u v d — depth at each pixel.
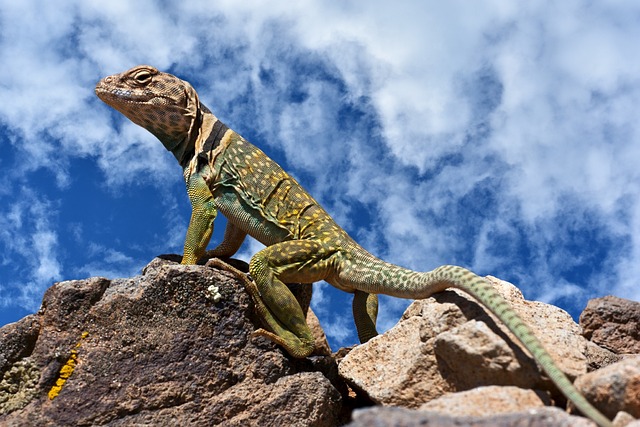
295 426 0.32
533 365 0.29
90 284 0.33
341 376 0.34
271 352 0.33
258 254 0.34
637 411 0.27
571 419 0.25
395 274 0.34
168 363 0.32
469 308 0.31
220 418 0.32
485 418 0.26
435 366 0.31
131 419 0.31
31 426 0.31
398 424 0.25
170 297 0.33
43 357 0.32
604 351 0.32
